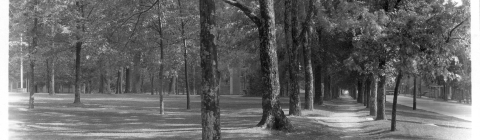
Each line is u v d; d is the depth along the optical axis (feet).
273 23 53.88
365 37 49.37
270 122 53.47
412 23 47.44
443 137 49.57
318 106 111.75
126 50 91.81
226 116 82.69
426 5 50.65
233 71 286.46
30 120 68.23
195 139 45.98
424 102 204.74
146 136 48.80
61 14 101.50
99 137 47.80
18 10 90.58
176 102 137.18
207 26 37.86
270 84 53.83
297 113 77.20
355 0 55.01
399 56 49.34
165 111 96.53
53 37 106.52
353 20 52.80
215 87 37.88
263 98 54.39
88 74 222.69
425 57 49.19
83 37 97.09
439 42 47.55
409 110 119.85
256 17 53.98
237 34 113.91
